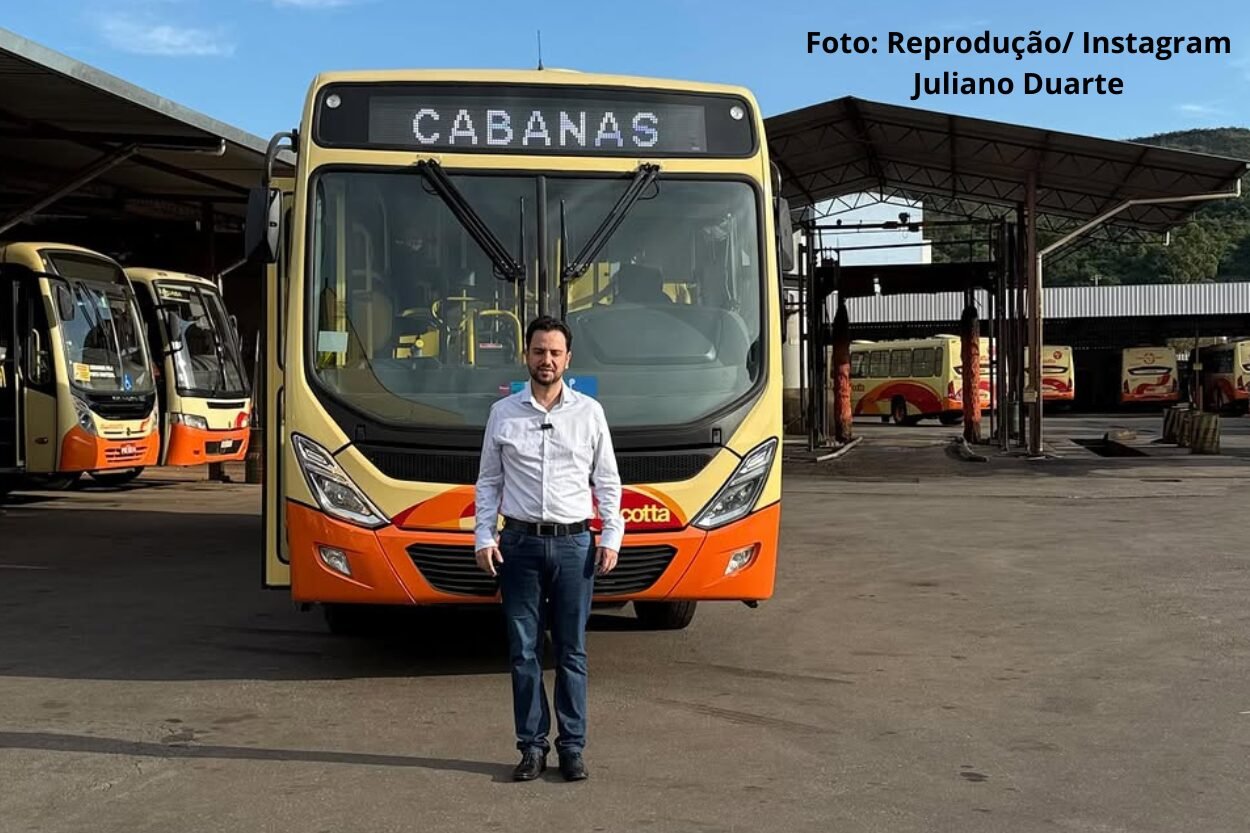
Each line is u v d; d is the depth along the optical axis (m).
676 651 8.52
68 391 16.91
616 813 5.34
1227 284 63.47
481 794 5.59
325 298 7.37
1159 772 5.91
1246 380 54.06
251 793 5.61
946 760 6.10
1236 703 7.16
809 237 31.14
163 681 7.71
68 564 12.52
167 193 23.94
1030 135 23.23
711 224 7.73
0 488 18.75
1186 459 26.23
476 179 7.59
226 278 29.88
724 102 7.95
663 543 7.14
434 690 7.47
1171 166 23.88
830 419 38.69
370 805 5.45
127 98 15.21
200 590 10.98
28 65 13.65
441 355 7.35
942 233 68.56
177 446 19.61
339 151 7.56
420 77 7.71
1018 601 10.37
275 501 7.95
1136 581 11.31
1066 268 108.44
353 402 7.18
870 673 7.91
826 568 12.14
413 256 7.47
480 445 7.08
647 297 7.56
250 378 25.41
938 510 17.23
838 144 25.28
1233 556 12.77
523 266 7.49
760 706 7.11
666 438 7.21
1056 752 6.23
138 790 5.66
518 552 5.72
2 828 5.18
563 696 5.80
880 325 62.41
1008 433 29.95
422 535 7.02
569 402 5.79
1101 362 64.38
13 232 27.69
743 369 7.54
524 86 7.76
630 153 7.75
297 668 8.05
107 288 18.09
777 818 5.29
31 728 6.68
